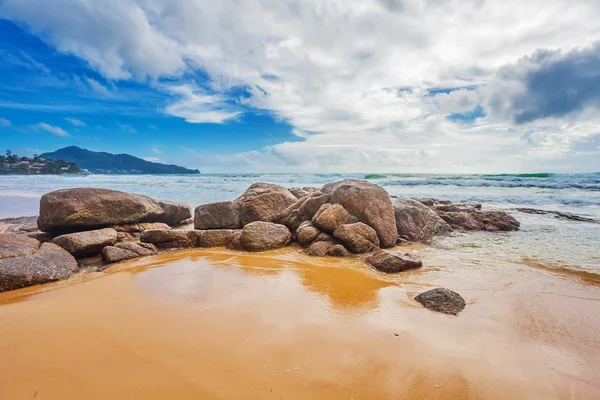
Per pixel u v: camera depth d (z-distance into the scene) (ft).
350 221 33.65
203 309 16.75
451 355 12.78
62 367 11.52
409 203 42.60
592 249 32.12
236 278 22.38
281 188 44.27
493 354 12.97
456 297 17.94
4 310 16.83
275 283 21.29
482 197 76.84
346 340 13.69
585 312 17.22
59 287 21.01
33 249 24.58
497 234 40.57
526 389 10.93
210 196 81.46
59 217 32.63
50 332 14.19
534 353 13.15
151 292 19.35
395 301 18.38
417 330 14.80
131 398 9.91
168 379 10.85
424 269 25.26
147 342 13.28
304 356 12.38
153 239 32.40
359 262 27.35
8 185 129.80
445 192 87.30
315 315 16.19
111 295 18.89
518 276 23.52
